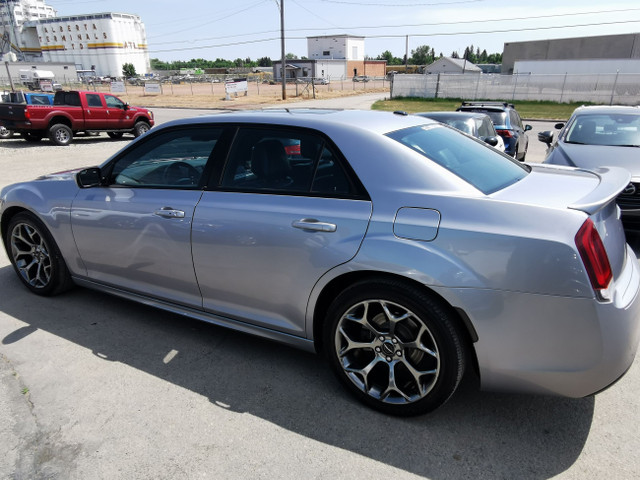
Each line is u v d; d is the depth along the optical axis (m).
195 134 3.10
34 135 16.16
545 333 2.11
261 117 2.91
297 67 92.19
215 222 2.84
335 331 2.58
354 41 110.44
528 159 12.30
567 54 57.47
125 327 3.51
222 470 2.17
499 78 37.03
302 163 2.69
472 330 2.21
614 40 54.16
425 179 2.39
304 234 2.54
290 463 2.21
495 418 2.51
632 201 5.21
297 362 3.06
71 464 2.21
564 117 26.16
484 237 2.15
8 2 137.62
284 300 2.72
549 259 2.05
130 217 3.21
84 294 4.09
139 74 131.88
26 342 3.29
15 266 4.11
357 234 2.40
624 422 2.48
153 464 2.20
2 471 2.16
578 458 2.23
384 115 3.05
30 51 142.50
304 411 2.58
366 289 2.40
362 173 2.49
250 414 2.56
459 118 8.14
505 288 2.12
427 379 2.41
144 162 3.30
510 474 2.14
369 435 2.39
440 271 2.19
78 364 3.02
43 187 3.80
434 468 2.18
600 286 2.05
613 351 2.08
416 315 2.31
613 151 6.04
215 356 3.13
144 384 2.81
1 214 4.07
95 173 3.44
